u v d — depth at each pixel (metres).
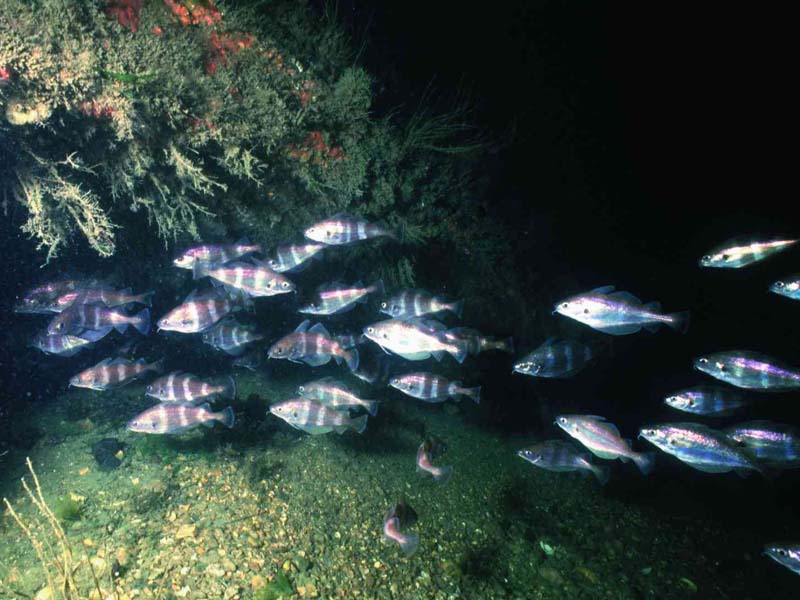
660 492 1.49
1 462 1.11
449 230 1.46
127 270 1.41
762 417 1.58
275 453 1.26
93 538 0.90
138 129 0.85
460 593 1.01
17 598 0.79
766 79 3.01
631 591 1.11
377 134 1.17
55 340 1.15
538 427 1.65
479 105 1.61
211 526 0.96
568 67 2.37
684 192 2.32
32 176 0.85
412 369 1.60
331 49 1.10
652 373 1.70
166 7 0.82
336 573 0.96
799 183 2.46
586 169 1.91
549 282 1.62
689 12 2.57
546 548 1.20
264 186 1.11
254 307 1.55
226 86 0.90
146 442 1.18
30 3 0.69
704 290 1.81
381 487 1.24
